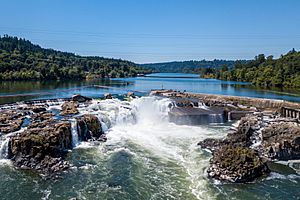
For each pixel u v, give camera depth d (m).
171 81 189.25
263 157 38.47
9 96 85.88
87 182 30.92
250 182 31.20
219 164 33.16
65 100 71.88
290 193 29.11
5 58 185.38
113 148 41.81
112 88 123.06
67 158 37.50
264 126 45.22
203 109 64.56
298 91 114.12
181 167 34.94
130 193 28.70
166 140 46.09
